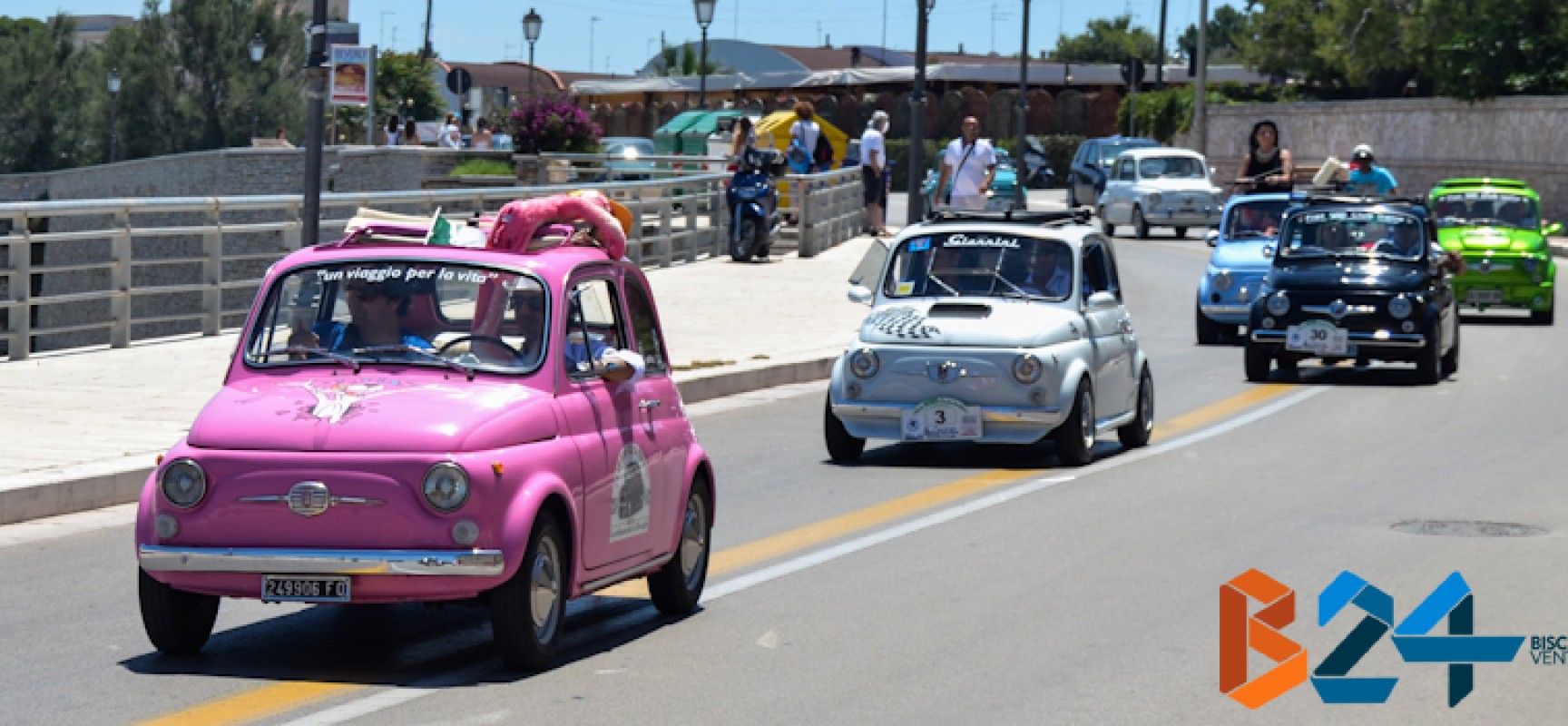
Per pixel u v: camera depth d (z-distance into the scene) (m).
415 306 11.20
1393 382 26.61
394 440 10.12
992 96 97.69
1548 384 26.03
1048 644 11.23
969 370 18.78
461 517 9.98
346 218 37.44
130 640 11.31
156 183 62.00
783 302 34.19
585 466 10.83
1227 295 31.42
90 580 13.18
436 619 12.06
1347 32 72.31
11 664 10.62
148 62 97.31
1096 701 9.92
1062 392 18.70
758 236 41.94
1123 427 20.58
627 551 11.41
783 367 26.03
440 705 9.71
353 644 11.25
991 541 14.76
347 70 58.22
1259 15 82.69
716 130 65.44
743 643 11.31
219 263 27.17
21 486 15.38
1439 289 26.62
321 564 9.99
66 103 100.44
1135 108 91.69
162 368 23.44
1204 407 23.91
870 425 19.09
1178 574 13.37
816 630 11.69
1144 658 10.88
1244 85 90.25
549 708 9.67
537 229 11.79
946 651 11.07
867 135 49.72
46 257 61.38
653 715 9.56
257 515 10.10
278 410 10.43
